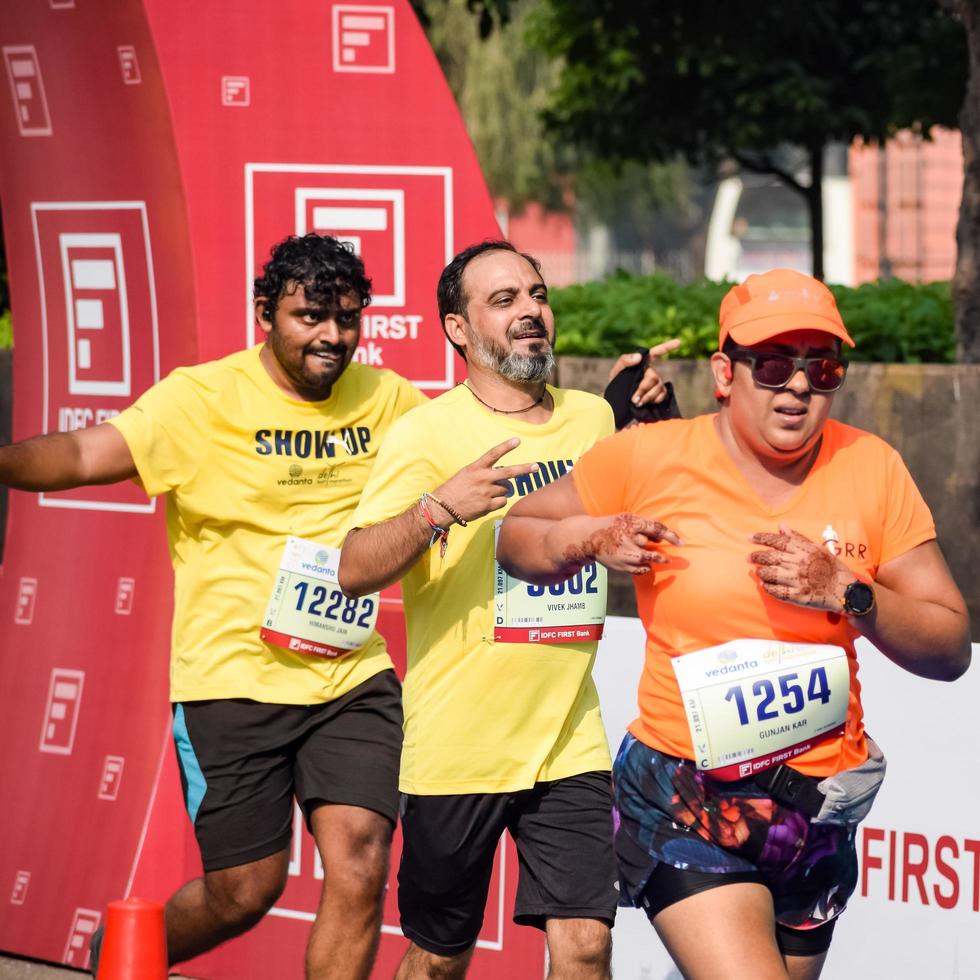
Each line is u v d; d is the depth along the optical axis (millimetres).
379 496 11273
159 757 15562
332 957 12211
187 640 12836
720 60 37031
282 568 12508
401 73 14664
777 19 34438
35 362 16453
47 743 16328
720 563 9180
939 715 12133
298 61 14680
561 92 40625
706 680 9164
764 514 9195
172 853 15336
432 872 11359
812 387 8781
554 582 9875
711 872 9305
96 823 15859
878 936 12359
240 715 12656
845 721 9359
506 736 11164
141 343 15461
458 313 11617
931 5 37219
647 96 39312
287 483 12648
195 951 13195
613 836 10391
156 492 12555
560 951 11078
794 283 8922
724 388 9250
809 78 37844
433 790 11242
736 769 9211
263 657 12664
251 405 12672
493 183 78250
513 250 11688
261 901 12828
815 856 9367
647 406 12711
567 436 11594
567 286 25656
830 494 9211
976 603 17922
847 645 9391
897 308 21953
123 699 15859
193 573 12789
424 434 11383
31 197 16094
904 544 9273
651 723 9562
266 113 14727
